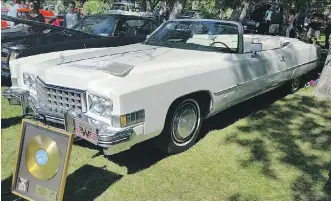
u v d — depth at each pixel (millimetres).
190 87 3697
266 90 5328
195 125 4086
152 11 20406
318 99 6188
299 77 6531
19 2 11172
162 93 3359
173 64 3814
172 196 3146
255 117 5230
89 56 4035
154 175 3492
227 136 4496
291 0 16578
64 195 3133
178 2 12828
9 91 3990
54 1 31734
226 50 4523
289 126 4879
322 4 19469
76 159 3811
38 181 2760
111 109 3027
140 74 3367
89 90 3127
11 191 2930
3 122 4773
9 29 6598
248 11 15781
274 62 5180
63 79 3311
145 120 3223
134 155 3914
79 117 3219
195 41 4676
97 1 16953
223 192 3229
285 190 3287
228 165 3725
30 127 2801
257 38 6234
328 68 6168
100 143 2980
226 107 4531
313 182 3432
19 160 2842
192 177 3467
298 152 4070
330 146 4254
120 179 3418
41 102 3568
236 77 4391
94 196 3131
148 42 4996
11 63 4070
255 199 3131
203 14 17516
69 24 9906
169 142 3770
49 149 2703
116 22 7125
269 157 3932
